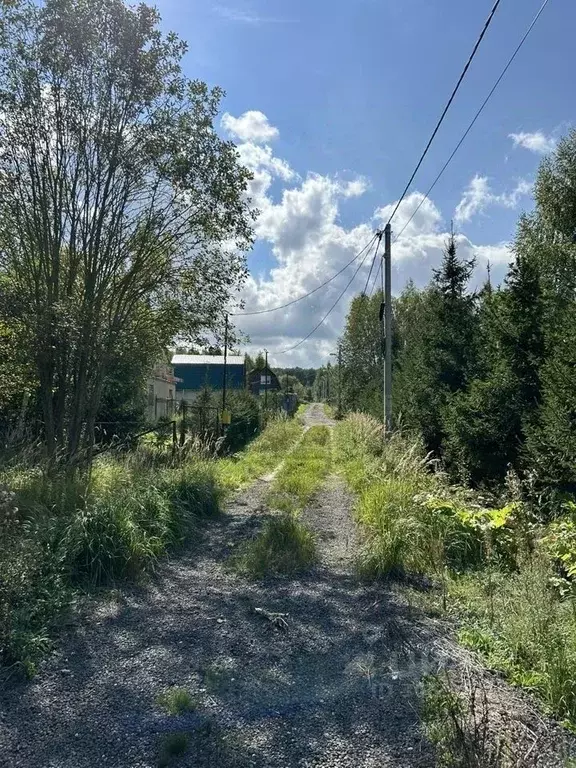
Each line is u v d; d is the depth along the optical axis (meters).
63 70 10.01
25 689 3.73
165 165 10.74
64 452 10.05
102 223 10.72
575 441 7.75
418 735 3.15
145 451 12.38
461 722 3.13
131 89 10.34
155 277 11.58
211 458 13.75
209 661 4.15
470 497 9.38
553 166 21.81
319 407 85.38
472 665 4.01
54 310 9.74
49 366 10.39
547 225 21.80
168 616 5.06
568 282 16.11
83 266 10.86
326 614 5.11
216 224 11.64
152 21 10.25
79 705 3.53
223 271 12.14
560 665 3.62
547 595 4.81
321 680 3.86
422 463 11.12
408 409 19.03
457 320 17.59
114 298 11.25
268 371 63.00
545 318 11.12
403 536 6.58
